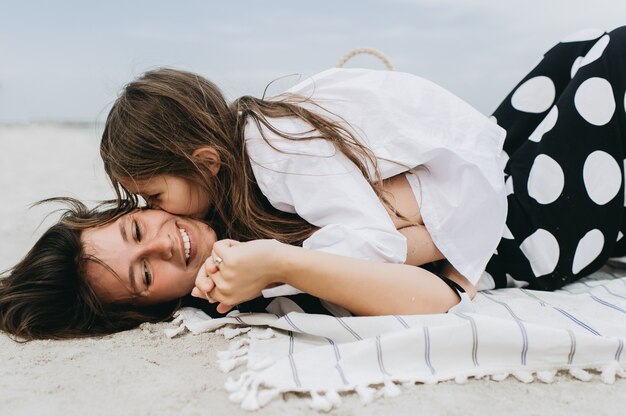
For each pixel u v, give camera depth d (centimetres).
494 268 167
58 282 148
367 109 157
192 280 154
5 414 101
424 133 155
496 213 151
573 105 171
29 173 479
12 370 121
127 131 152
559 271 165
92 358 127
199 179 152
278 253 129
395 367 114
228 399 105
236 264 127
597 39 188
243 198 152
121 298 151
